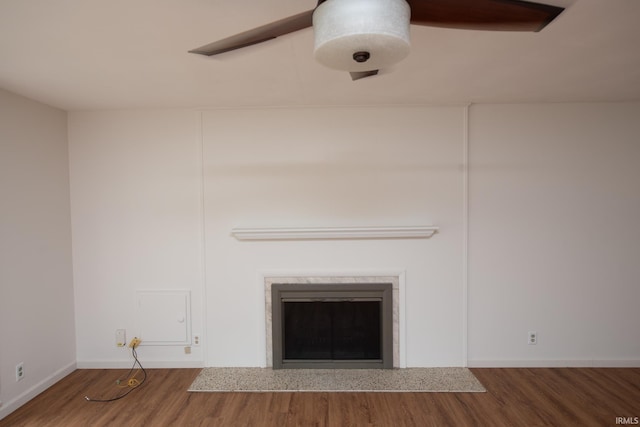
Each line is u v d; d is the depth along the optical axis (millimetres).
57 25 1563
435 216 3002
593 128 2959
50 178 2822
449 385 2744
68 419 2369
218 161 3025
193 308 3070
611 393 2619
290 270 3035
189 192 3043
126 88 2457
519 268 3008
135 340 3025
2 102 2422
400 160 2994
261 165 3020
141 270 3062
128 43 1757
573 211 2982
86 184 3031
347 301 3074
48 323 2779
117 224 3047
